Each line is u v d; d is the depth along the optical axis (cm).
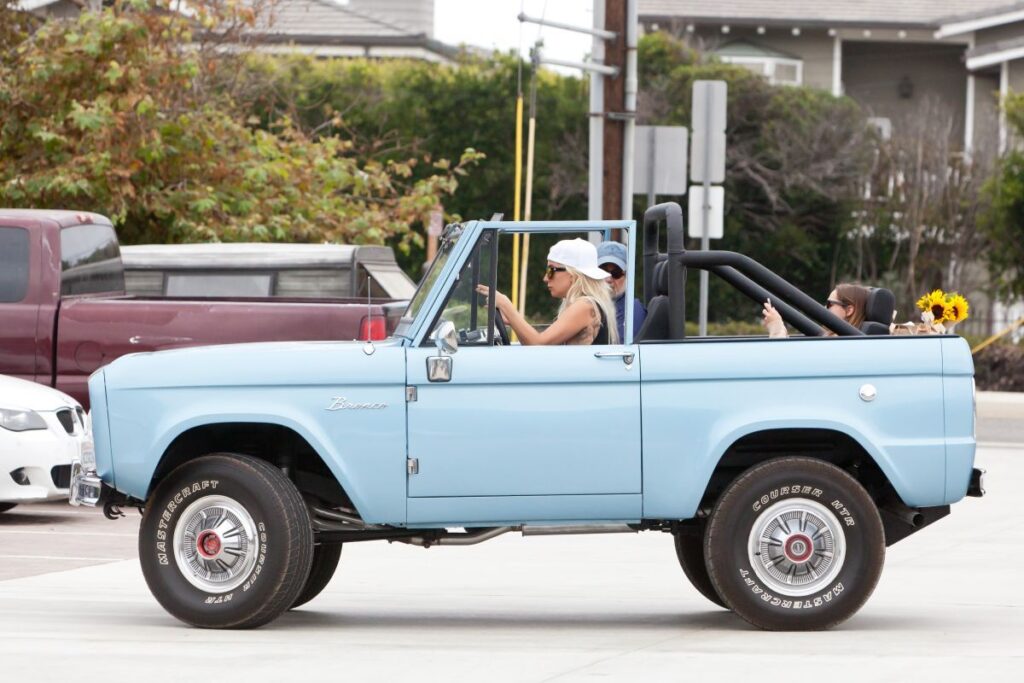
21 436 2178
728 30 8569
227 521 1433
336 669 1257
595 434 1425
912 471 1430
